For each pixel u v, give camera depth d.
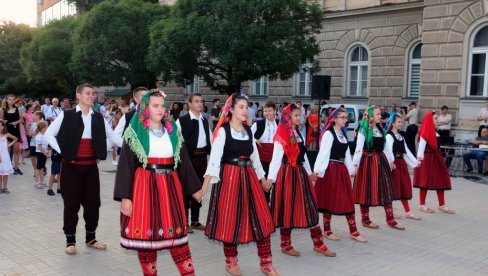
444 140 13.74
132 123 4.18
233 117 5.01
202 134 6.77
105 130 5.97
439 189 8.32
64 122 5.69
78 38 24.11
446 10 14.81
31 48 31.34
